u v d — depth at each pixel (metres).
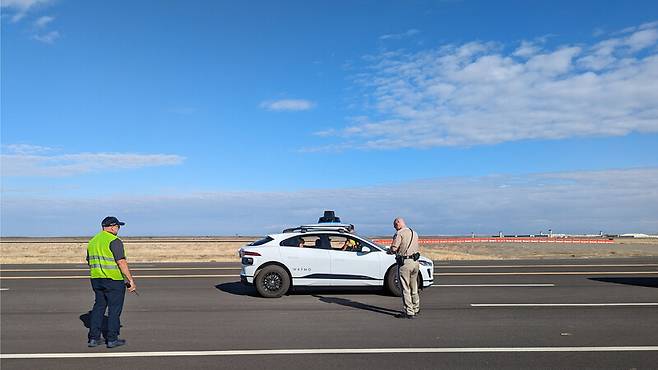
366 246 14.68
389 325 10.58
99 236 8.98
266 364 7.78
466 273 21.25
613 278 19.16
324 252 14.52
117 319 8.91
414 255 11.34
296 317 11.49
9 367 7.69
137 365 7.77
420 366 7.65
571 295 14.66
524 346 8.80
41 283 18.25
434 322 10.87
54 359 8.13
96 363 7.89
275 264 14.44
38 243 59.84
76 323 11.04
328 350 8.58
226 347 8.81
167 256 33.94
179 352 8.50
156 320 11.22
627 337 9.43
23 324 10.94
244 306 12.99
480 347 8.73
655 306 12.76
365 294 14.97
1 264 28.00
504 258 32.47
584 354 8.27
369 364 7.76
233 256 34.25
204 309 12.59
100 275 8.80
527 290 15.77
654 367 7.55
